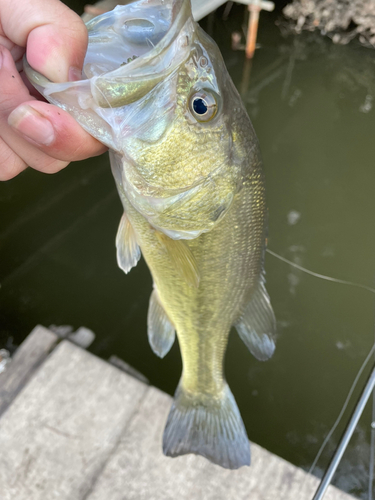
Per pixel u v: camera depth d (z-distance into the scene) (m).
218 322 0.22
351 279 0.59
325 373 0.49
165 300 0.22
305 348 0.51
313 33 1.06
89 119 0.13
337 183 0.73
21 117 0.12
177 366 0.46
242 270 0.20
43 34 0.13
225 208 0.17
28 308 0.50
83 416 0.32
